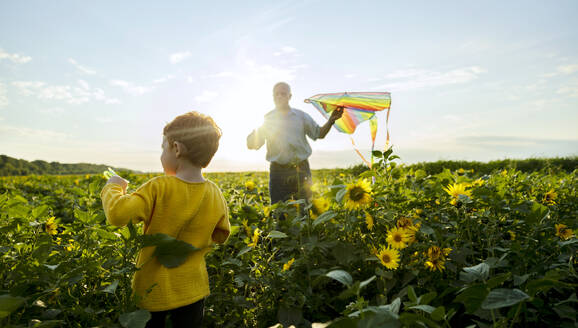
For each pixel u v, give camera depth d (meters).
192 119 1.56
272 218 2.51
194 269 1.50
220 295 2.13
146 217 1.45
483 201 2.34
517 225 2.39
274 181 3.62
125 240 1.43
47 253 1.64
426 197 2.62
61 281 1.42
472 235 2.40
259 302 2.04
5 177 9.83
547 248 2.14
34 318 1.37
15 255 1.79
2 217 2.03
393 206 2.53
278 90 3.65
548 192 3.03
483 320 1.74
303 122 3.71
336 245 2.10
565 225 2.30
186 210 1.49
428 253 1.92
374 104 3.28
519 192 3.27
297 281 2.12
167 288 1.40
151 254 1.44
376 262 2.15
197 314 1.50
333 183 2.28
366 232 2.46
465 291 1.09
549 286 1.13
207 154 1.59
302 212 2.76
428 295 1.11
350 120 3.57
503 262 1.67
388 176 2.69
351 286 1.07
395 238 2.00
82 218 1.91
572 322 1.67
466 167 11.77
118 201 1.40
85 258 1.74
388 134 2.88
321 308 2.04
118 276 1.59
